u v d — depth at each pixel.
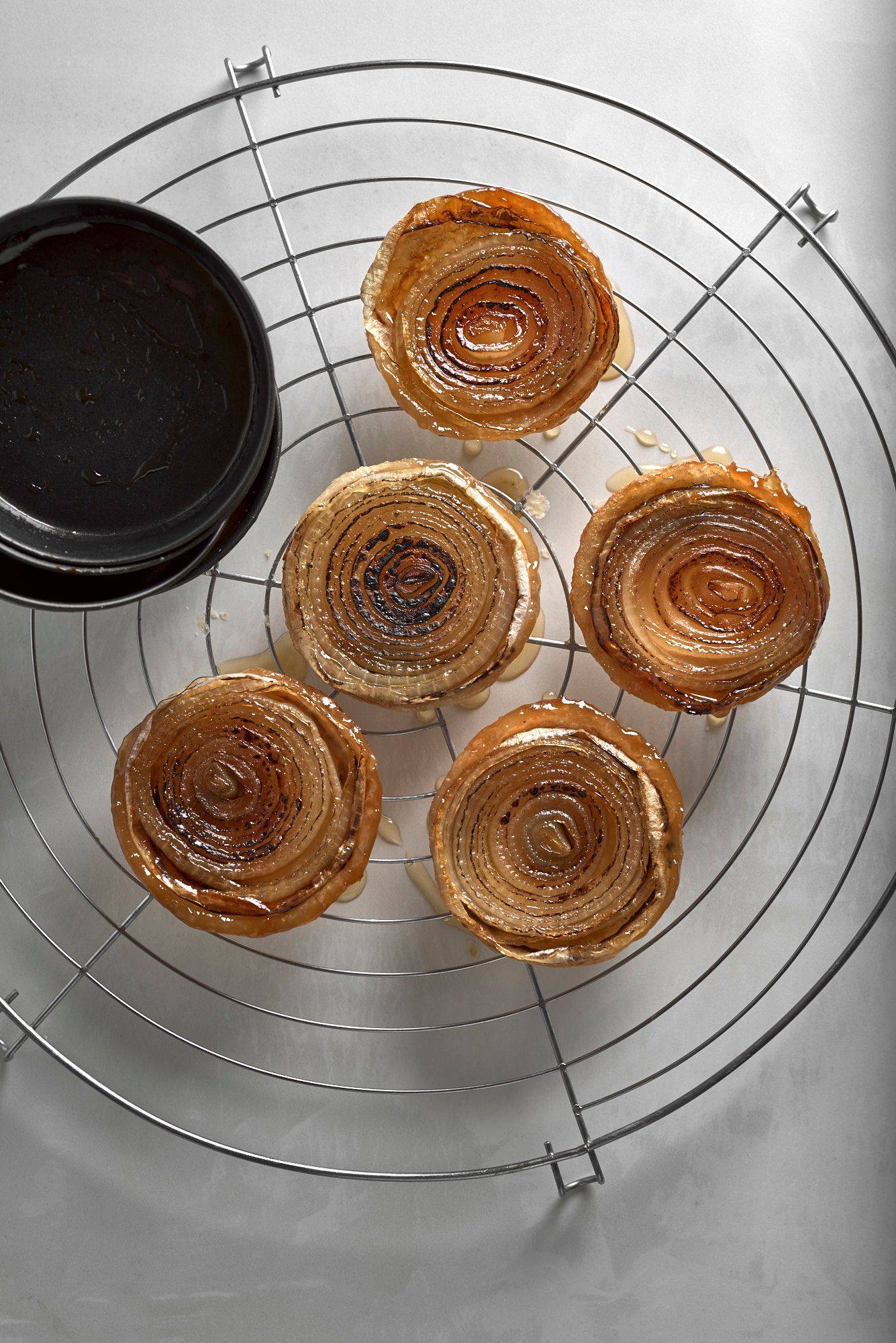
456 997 0.50
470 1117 0.50
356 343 0.49
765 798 0.50
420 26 0.49
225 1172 0.50
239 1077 0.50
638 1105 0.50
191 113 0.48
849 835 0.50
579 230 0.50
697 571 0.46
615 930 0.46
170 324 0.42
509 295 0.46
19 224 0.40
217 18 0.49
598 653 0.46
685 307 0.50
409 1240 0.50
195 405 0.42
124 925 0.48
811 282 0.50
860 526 0.50
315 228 0.49
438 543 0.45
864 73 0.50
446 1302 0.50
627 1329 0.50
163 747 0.45
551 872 0.46
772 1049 0.50
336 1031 0.50
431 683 0.45
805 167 0.50
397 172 0.49
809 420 0.50
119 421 0.42
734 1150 0.50
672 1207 0.50
